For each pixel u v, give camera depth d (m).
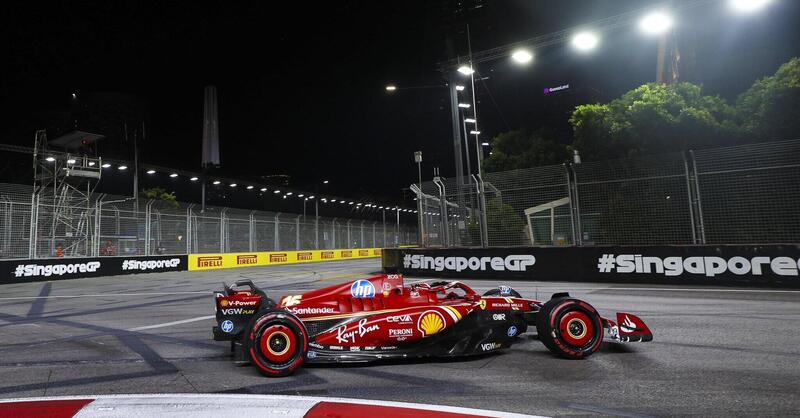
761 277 10.98
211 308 10.28
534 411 3.61
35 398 4.08
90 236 22.58
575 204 14.23
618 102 20.42
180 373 5.03
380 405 3.72
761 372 4.52
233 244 29.34
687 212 12.64
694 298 9.48
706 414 3.49
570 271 13.52
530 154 27.22
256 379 4.74
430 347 5.25
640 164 13.36
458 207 16.47
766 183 11.75
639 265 12.52
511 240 15.26
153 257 24.16
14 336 7.41
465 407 3.71
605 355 5.34
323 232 37.34
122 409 3.66
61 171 23.58
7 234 19.39
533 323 5.78
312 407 3.67
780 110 16.34
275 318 4.82
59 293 14.38
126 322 8.61
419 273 16.58
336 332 5.12
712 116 18.31
